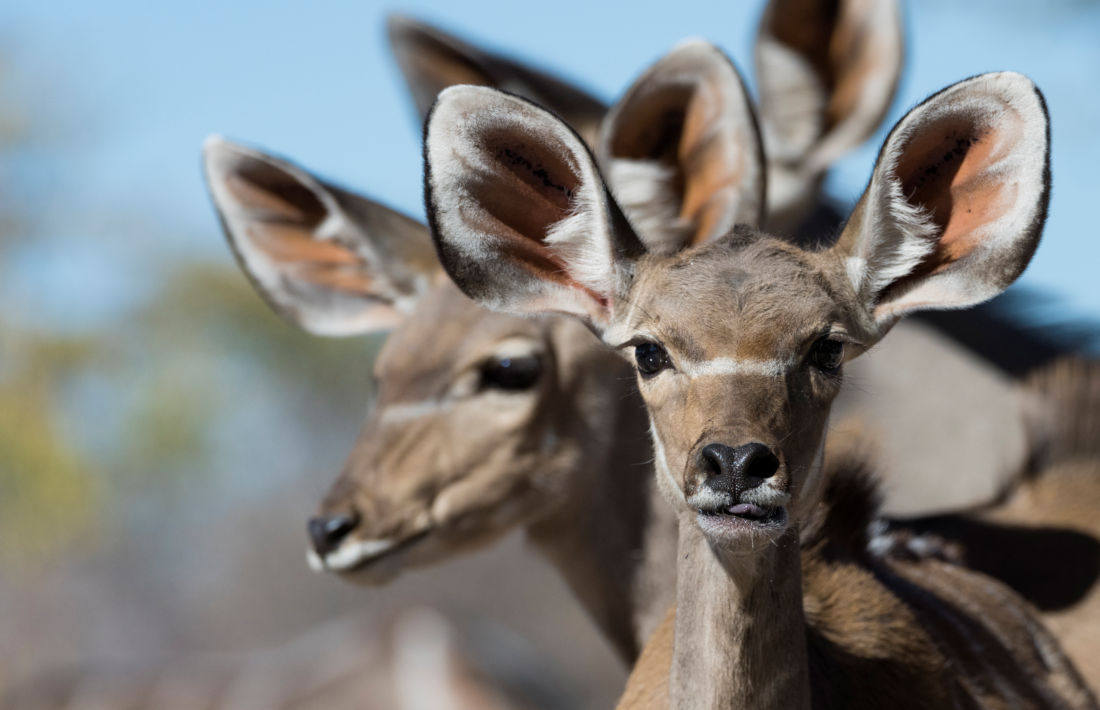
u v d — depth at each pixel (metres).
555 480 9.99
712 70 9.52
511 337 9.88
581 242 7.45
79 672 19.33
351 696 17.92
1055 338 13.18
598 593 10.23
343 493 9.80
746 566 6.93
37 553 34.69
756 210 9.52
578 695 29.02
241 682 18.50
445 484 9.86
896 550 9.48
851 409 12.76
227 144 10.80
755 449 6.48
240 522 41.81
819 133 11.52
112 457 37.84
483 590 35.75
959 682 8.32
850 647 7.99
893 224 7.21
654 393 7.12
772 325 6.87
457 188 7.32
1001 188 7.08
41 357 36.25
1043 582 10.25
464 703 17.84
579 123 11.92
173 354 39.75
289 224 10.98
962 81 6.95
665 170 9.89
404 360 10.06
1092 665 9.85
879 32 11.30
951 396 13.06
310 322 11.03
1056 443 11.15
